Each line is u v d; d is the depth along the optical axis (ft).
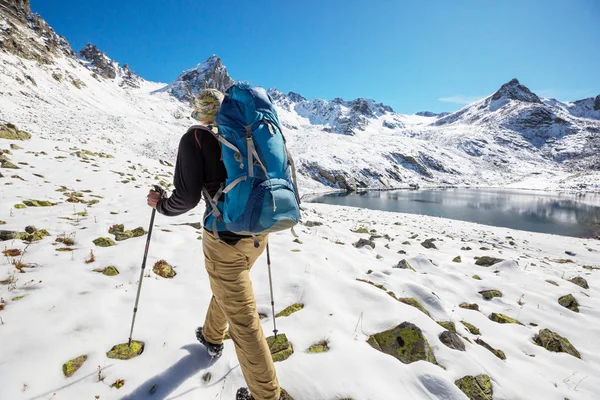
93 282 12.53
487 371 10.57
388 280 16.76
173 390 8.23
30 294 11.15
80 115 196.03
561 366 12.18
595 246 56.49
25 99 174.91
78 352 8.87
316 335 10.90
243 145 6.74
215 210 6.94
